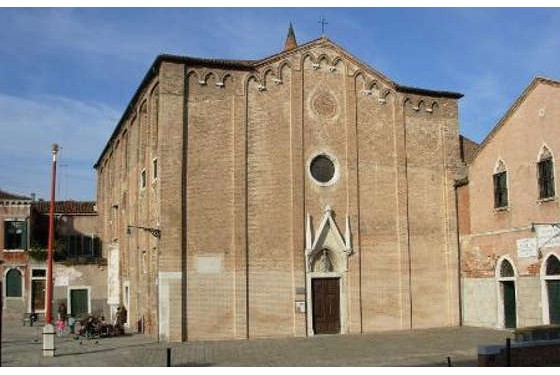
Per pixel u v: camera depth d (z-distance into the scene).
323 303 32.38
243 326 30.45
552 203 29.33
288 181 32.41
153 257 31.86
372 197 34.09
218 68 31.92
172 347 27.31
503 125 32.72
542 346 20.70
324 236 32.72
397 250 34.25
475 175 34.62
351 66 34.62
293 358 23.75
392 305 33.72
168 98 30.69
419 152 35.66
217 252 30.64
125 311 39.09
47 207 53.66
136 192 37.38
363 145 34.38
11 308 46.78
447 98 36.84
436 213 35.56
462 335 30.53
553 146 29.44
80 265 47.62
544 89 30.06
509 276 31.95
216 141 31.41
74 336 33.16
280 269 31.59
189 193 30.62
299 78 33.41
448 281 35.28
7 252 47.44
